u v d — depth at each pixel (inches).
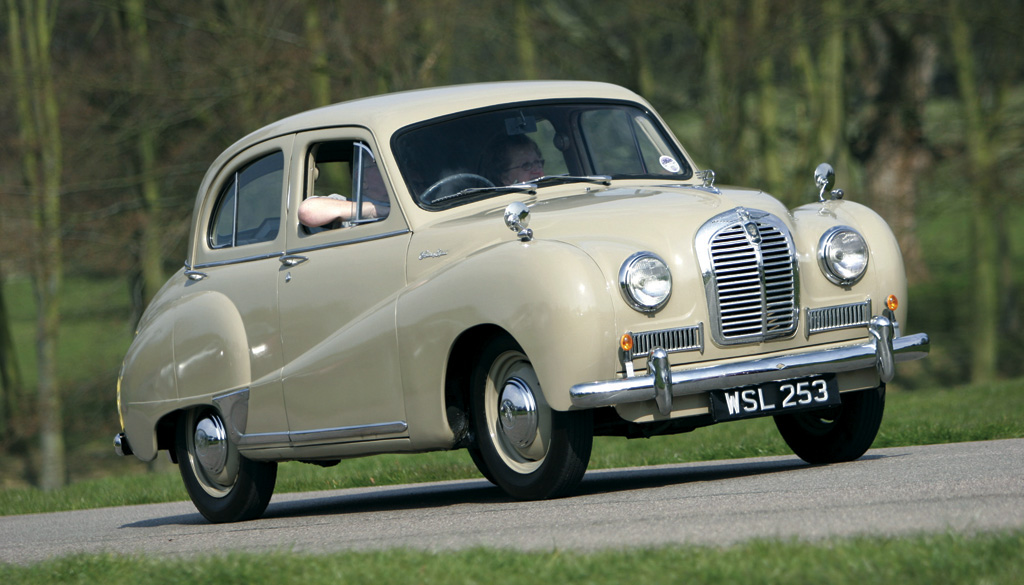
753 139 2893.7
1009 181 2933.1
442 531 687.7
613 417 773.9
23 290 4298.7
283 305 892.0
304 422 874.1
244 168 963.3
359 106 904.3
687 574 474.3
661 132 954.7
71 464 3366.1
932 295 4584.2
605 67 2950.3
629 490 814.5
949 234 3814.0
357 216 869.8
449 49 2655.0
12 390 3331.7
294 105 2603.3
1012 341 4247.0
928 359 3846.0
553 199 840.3
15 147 2623.0
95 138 2679.6
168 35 2728.8
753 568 471.8
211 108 2701.8
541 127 899.4
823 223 821.9
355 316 842.2
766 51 2566.4
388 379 812.6
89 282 2979.8
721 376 746.8
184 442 995.3
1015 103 3036.4
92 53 2755.9
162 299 1017.5
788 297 786.2
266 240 928.3
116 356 2891.2
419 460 1537.9
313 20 2578.7
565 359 716.7
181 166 2664.9
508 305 735.7
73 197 2711.6
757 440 1336.1
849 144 3262.8
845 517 590.9
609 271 732.7
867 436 875.4
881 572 454.6
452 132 874.1
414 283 807.7
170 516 1104.2
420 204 836.6
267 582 536.4
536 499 773.3
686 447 1408.7
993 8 2883.9
